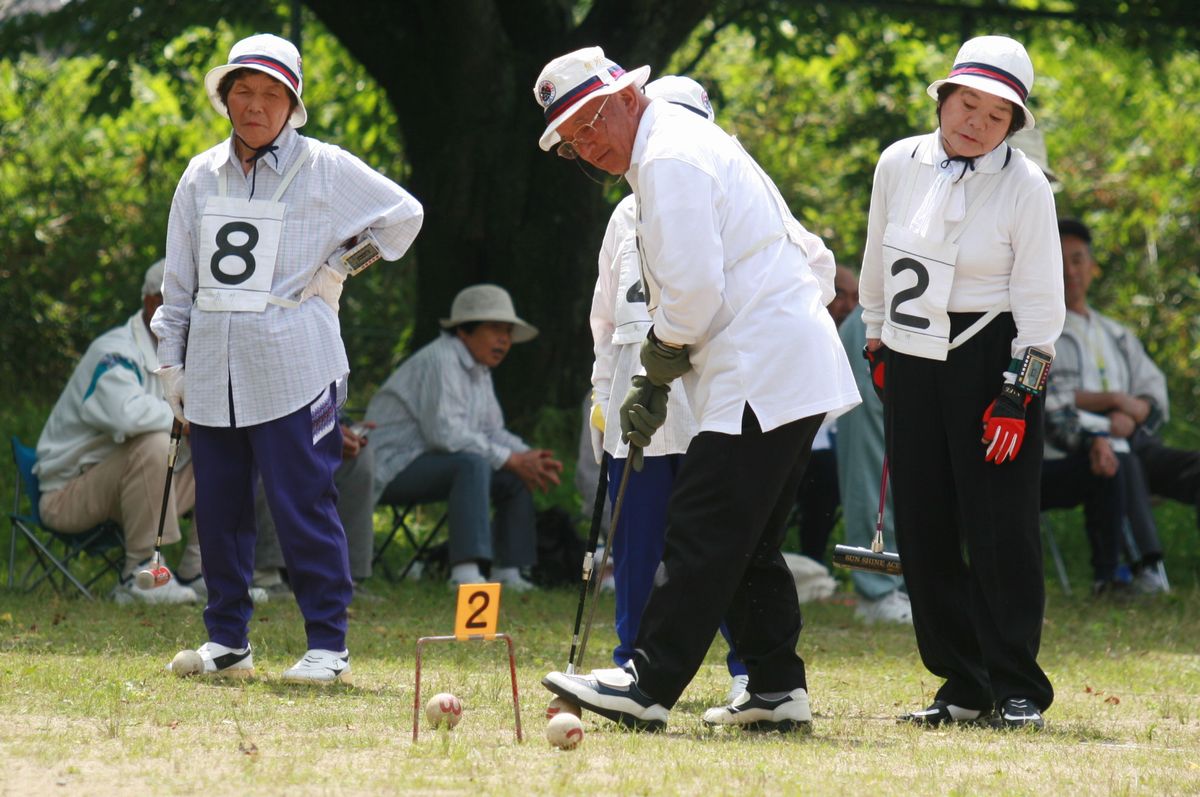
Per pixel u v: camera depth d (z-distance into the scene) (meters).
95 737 14.52
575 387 42.03
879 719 18.16
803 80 66.62
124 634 22.84
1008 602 17.41
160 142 54.25
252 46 19.00
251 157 19.33
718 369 15.31
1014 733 16.77
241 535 19.39
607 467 17.75
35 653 20.69
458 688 18.58
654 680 15.35
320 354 19.20
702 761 13.97
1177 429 50.69
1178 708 19.09
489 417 33.25
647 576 18.58
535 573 33.47
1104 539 33.66
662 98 17.33
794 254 15.79
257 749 13.86
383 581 32.38
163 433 27.83
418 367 32.38
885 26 52.31
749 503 15.22
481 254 41.25
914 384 17.78
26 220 52.22
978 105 17.27
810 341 15.39
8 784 12.32
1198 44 46.62
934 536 17.89
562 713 14.42
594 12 40.34
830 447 33.88
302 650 21.97
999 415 17.12
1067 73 67.69
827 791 12.81
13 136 55.53
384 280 53.34
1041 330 17.22
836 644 25.92
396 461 32.16
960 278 17.58
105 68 43.88
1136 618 30.44
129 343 28.28
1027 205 17.22
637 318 18.52
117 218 53.91
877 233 18.44
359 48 40.75
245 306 19.00
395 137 53.28
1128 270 62.66
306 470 19.00
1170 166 66.06
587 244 41.38
